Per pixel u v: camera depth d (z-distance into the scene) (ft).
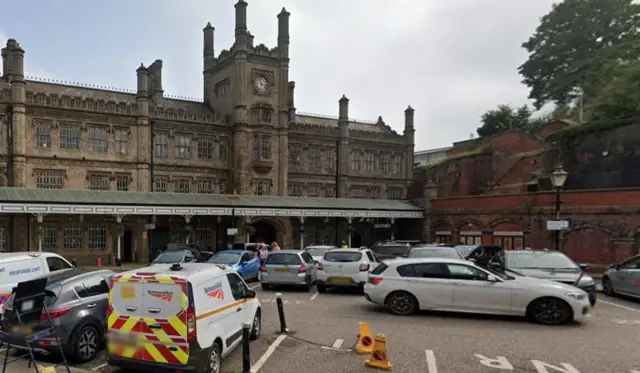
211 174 141.38
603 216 88.89
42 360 29.68
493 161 167.02
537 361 28.58
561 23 188.34
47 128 116.26
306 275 59.16
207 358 24.30
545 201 100.32
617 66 147.13
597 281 73.92
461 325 38.50
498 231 113.29
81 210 95.04
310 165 162.09
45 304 28.25
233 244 106.11
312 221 156.04
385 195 179.42
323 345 32.37
